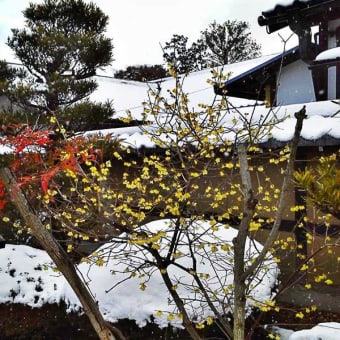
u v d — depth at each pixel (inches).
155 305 194.9
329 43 303.7
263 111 309.9
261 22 308.8
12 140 120.0
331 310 230.4
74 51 342.6
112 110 337.4
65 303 226.5
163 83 648.4
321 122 232.2
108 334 74.0
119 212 169.8
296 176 73.5
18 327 255.3
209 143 180.9
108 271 219.8
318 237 223.3
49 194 144.4
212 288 190.7
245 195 68.8
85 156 127.7
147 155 292.2
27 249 349.1
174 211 161.2
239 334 69.9
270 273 210.4
